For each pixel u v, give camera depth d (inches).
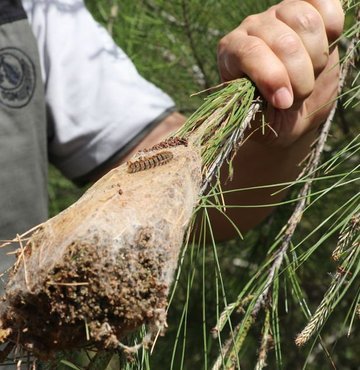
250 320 42.1
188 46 68.4
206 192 41.5
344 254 40.4
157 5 68.7
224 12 66.4
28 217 56.6
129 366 36.5
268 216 63.9
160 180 36.4
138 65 68.7
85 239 34.1
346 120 65.3
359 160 60.7
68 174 61.4
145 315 34.3
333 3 44.8
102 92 59.9
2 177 56.4
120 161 60.1
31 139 57.3
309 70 43.1
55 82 59.5
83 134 59.7
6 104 57.1
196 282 66.2
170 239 35.2
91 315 33.9
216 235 55.3
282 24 43.8
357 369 66.4
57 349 34.5
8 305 34.3
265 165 50.7
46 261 34.0
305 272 65.7
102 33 62.0
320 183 60.4
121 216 34.8
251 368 64.9
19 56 57.6
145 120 59.8
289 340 64.9
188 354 64.9
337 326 65.6
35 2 60.4
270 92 42.4
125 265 34.2
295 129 46.9
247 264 66.3
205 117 40.8
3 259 54.3
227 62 43.7
